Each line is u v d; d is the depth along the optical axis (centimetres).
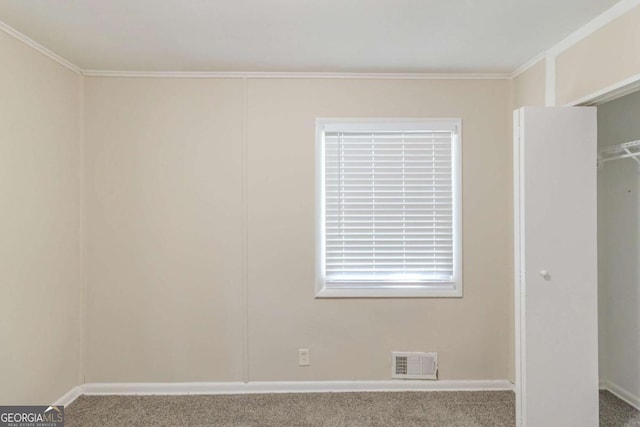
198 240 295
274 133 296
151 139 292
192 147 294
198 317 296
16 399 227
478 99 299
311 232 297
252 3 193
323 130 299
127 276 293
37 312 244
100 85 290
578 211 223
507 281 301
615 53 198
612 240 297
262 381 298
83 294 291
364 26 220
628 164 285
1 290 216
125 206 292
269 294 297
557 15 207
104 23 215
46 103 251
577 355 223
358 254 302
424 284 302
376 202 302
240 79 295
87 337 292
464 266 300
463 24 218
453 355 301
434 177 301
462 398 286
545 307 222
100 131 290
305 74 295
